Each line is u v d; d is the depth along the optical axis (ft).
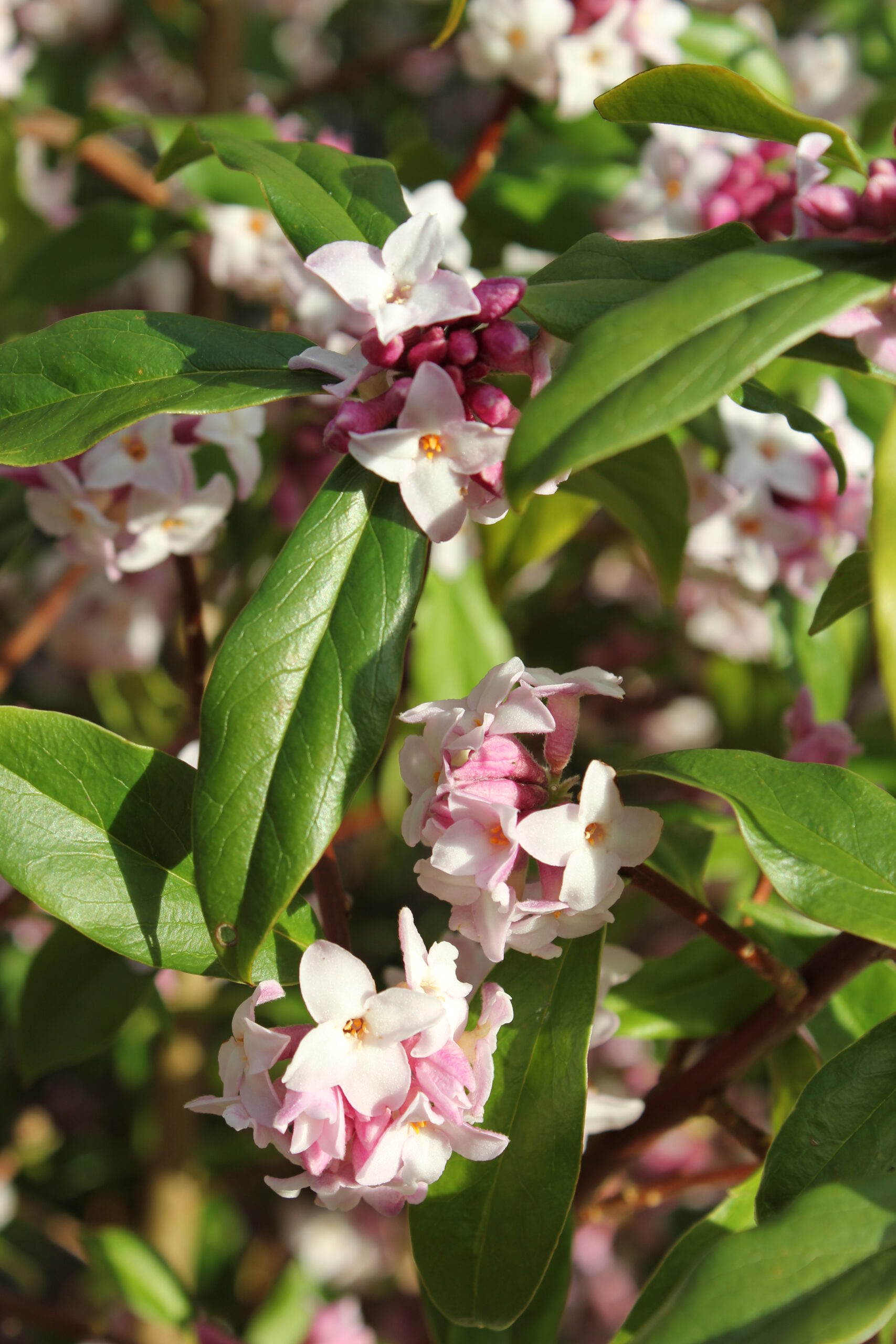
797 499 1.70
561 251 2.04
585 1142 1.45
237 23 2.75
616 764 2.72
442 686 1.94
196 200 2.03
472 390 1.28
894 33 2.72
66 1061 1.63
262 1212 3.36
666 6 1.88
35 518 1.57
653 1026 1.45
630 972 1.44
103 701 2.51
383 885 3.22
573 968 1.33
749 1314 1.17
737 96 1.27
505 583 1.88
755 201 1.61
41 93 3.28
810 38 2.37
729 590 1.97
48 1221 2.61
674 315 1.21
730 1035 1.42
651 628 2.76
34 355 1.32
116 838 1.32
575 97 1.85
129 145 3.48
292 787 1.24
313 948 1.24
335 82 2.74
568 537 1.83
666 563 1.58
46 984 1.63
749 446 1.68
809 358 1.28
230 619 1.98
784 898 1.26
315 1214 3.13
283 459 1.93
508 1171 1.30
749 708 2.34
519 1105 1.31
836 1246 1.18
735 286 1.21
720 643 2.16
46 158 2.81
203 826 1.24
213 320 1.34
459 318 1.28
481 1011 1.30
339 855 3.22
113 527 1.55
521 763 1.29
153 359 1.31
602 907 1.28
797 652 1.88
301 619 1.26
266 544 1.96
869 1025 1.45
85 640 2.34
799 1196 1.20
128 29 3.36
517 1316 1.29
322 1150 1.23
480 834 1.26
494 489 1.28
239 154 1.38
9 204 2.37
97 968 1.64
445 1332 1.44
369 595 1.27
